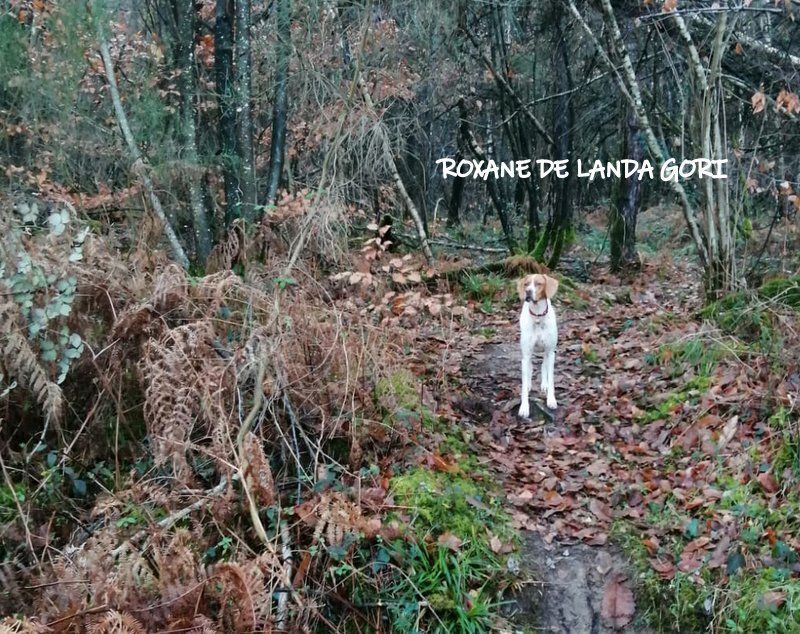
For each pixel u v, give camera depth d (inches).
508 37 534.0
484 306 392.5
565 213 518.6
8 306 173.3
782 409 208.2
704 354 259.6
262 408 192.1
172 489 174.6
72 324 192.1
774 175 334.6
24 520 158.6
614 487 207.9
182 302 202.4
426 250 429.1
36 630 127.5
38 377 172.6
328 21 374.0
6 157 306.3
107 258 207.6
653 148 335.6
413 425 214.7
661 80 502.3
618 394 263.7
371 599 165.0
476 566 175.6
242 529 171.3
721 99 310.5
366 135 331.0
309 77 360.5
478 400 263.7
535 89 534.6
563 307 393.1
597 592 176.2
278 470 191.0
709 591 168.4
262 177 439.2
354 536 166.6
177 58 398.3
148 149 341.7
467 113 596.7
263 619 140.2
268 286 236.8
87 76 356.2
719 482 198.8
